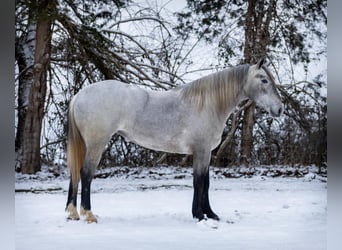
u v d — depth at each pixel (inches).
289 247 169.9
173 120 221.5
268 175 469.1
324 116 512.4
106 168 494.3
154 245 169.0
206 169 224.1
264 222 224.4
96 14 478.9
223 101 226.2
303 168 498.9
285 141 537.0
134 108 219.1
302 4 519.5
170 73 476.7
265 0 543.5
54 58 474.6
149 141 224.5
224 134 533.0
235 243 175.8
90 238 181.5
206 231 199.9
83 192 215.8
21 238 180.9
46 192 335.6
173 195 335.6
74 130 221.3
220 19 519.5
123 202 297.4
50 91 482.9
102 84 220.8
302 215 245.0
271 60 524.1
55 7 397.4
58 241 175.3
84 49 472.1
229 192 352.5
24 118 467.2
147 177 449.1
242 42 543.5
